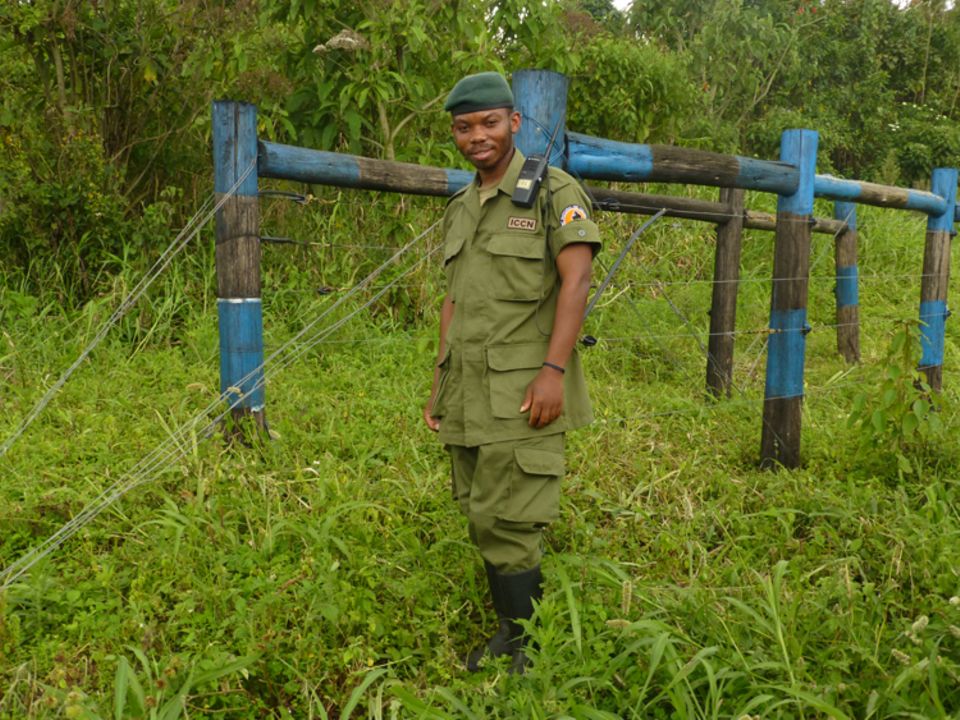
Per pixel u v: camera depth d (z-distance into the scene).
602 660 2.24
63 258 5.55
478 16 6.17
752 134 11.55
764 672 2.27
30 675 2.14
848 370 5.98
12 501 3.06
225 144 3.30
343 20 5.75
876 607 2.55
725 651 2.30
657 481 3.61
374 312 5.82
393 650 2.39
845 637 2.41
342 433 3.83
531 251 2.21
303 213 6.10
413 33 5.49
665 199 4.75
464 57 5.98
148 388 4.42
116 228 5.64
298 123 6.10
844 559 2.88
